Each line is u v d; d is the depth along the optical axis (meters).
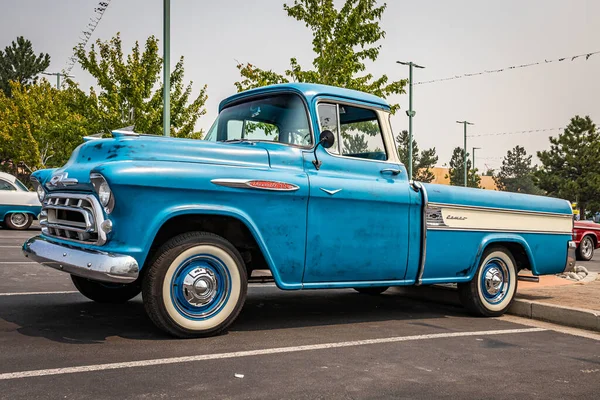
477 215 6.38
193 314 4.70
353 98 5.76
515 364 4.45
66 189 4.88
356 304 7.07
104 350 4.28
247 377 3.78
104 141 4.77
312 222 5.20
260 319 5.78
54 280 7.91
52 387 3.42
